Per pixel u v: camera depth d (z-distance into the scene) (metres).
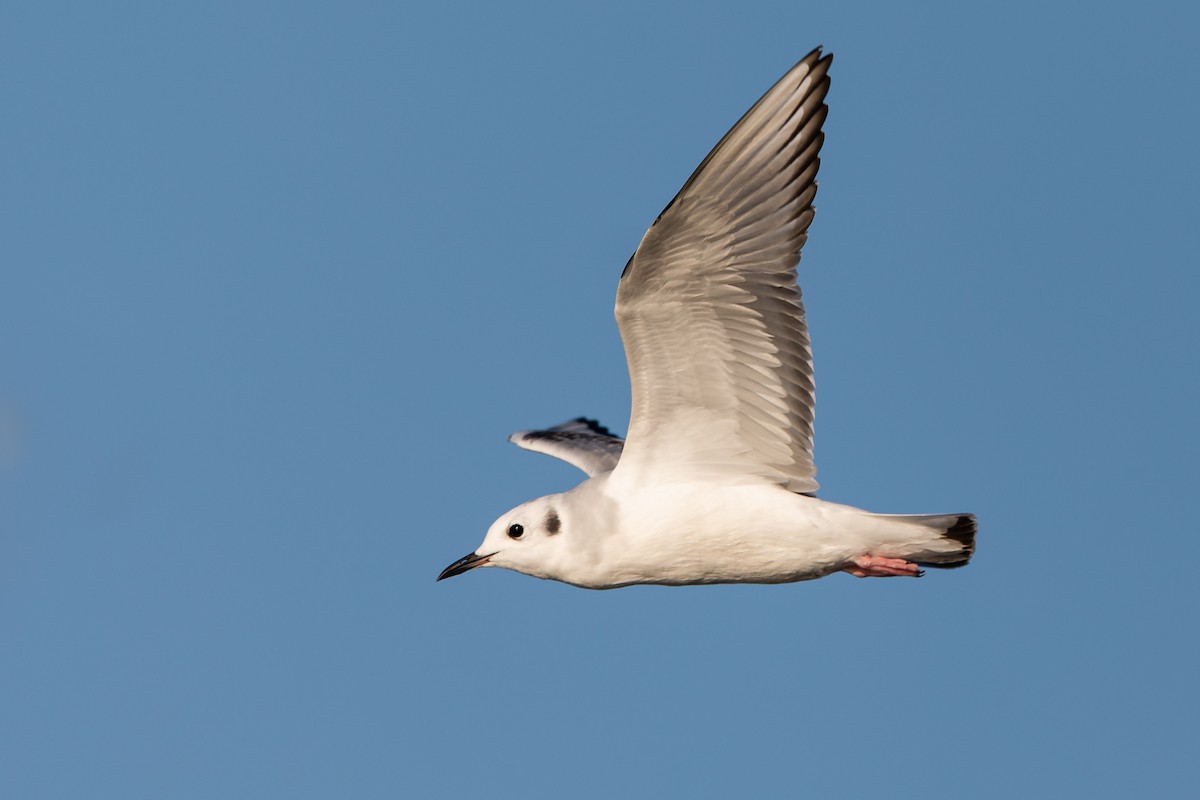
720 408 14.02
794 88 12.66
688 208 12.78
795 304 13.43
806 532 14.09
